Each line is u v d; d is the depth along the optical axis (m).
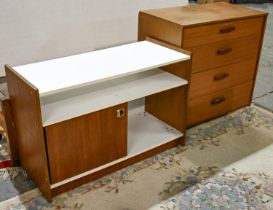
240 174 1.83
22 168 1.81
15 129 1.71
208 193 1.69
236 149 2.05
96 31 2.10
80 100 1.61
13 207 1.56
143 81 1.84
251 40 2.25
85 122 1.55
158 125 2.12
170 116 2.08
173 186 1.73
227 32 2.05
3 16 1.75
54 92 1.39
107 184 1.73
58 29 1.95
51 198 1.60
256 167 1.89
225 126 2.29
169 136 2.00
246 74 2.38
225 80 2.25
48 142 1.47
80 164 1.64
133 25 2.25
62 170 1.58
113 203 1.61
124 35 2.24
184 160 1.93
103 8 2.06
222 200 1.65
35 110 1.38
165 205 1.61
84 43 2.08
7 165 1.82
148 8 2.26
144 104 2.29
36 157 1.56
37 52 1.93
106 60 1.72
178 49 1.84
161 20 1.93
